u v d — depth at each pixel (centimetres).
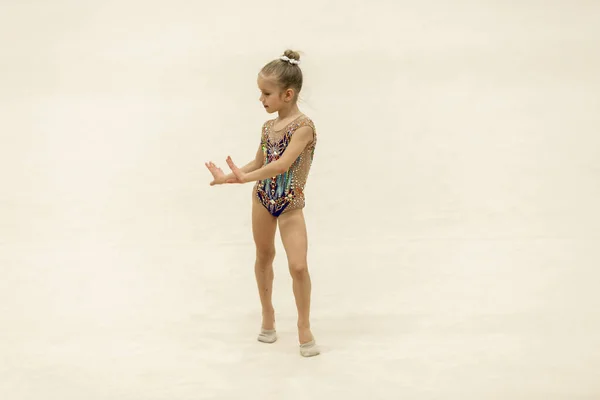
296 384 1439
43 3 4281
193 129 3023
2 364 1534
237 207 2455
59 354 1577
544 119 3023
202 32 3841
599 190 2478
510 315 1725
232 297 1867
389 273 1973
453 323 1695
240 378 1469
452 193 2495
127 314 1773
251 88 3344
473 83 3331
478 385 1420
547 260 2014
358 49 3606
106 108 3228
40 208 2448
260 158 1652
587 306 1756
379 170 2677
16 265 2048
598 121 2995
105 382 1457
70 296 1867
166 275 1989
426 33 3756
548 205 2383
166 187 2602
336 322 1722
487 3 4097
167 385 1443
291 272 1542
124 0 4266
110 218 2377
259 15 3988
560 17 3919
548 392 1388
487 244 2131
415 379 1449
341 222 2317
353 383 1439
